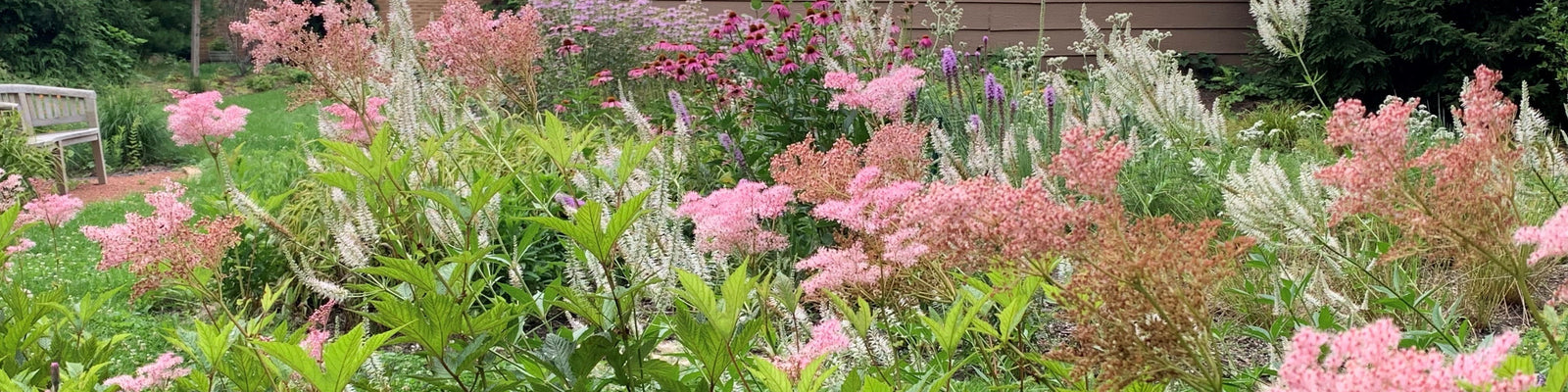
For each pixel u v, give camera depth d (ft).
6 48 67.15
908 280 8.23
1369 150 5.86
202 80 76.07
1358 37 36.63
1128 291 5.23
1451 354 7.77
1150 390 5.99
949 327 6.03
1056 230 5.34
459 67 15.20
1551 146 9.38
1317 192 10.02
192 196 27.27
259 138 41.19
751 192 7.80
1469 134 6.07
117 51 76.84
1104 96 21.15
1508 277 12.17
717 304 6.68
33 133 29.32
